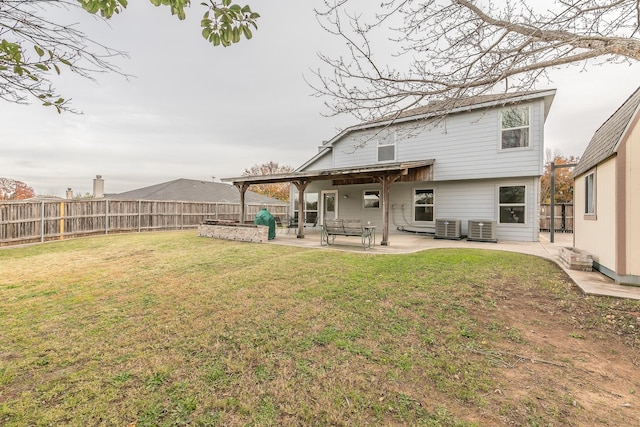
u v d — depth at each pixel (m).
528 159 10.16
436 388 2.25
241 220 12.30
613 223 5.10
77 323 3.50
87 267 6.65
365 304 3.99
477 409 2.02
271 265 6.32
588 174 6.69
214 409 2.03
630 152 4.83
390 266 6.07
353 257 7.09
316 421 1.92
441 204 12.15
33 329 3.34
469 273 5.54
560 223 14.65
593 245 6.12
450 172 11.56
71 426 1.88
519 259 6.92
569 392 2.21
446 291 4.52
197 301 4.20
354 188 14.70
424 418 1.93
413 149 12.38
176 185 24.97
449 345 2.92
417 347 2.88
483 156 10.92
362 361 2.63
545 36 2.92
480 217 11.30
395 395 2.17
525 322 3.49
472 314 3.69
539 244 9.70
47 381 2.36
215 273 5.80
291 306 3.94
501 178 10.85
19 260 7.72
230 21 2.14
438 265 6.15
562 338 3.09
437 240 10.82
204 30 2.15
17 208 10.57
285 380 2.36
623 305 3.96
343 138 14.39
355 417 1.95
